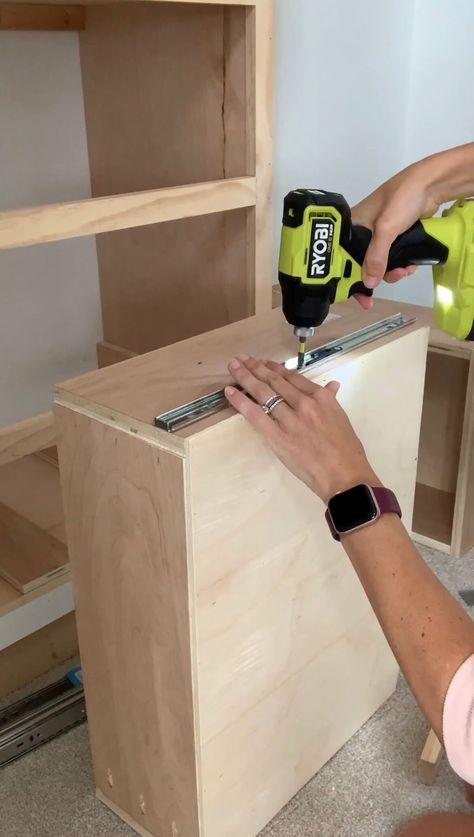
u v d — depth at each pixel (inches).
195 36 47.3
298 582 39.3
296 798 45.6
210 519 32.3
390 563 27.5
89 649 40.6
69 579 51.4
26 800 45.7
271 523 35.9
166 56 49.4
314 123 69.2
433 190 36.4
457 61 75.0
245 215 49.5
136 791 42.3
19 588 49.6
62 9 51.5
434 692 25.0
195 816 38.9
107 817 44.6
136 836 43.5
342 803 45.3
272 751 42.0
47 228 38.2
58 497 57.9
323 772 47.4
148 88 51.5
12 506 56.9
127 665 38.4
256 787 41.8
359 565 28.4
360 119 74.3
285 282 33.7
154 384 35.1
